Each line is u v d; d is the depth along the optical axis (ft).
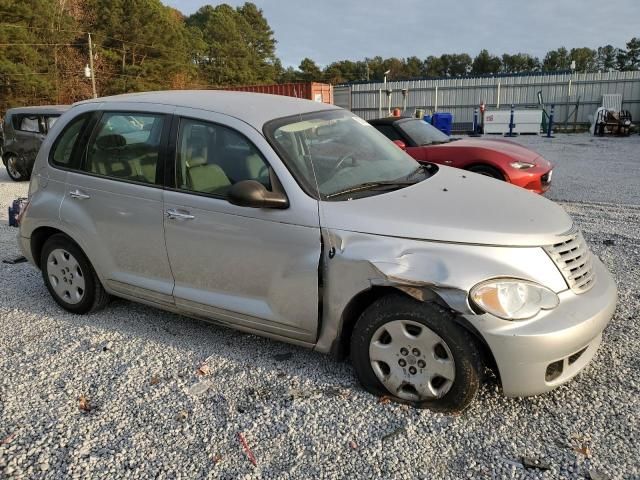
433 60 378.32
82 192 13.42
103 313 14.57
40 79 132.98
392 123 28.17
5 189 36.06
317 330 10.54
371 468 8.52
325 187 10.80
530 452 8.72
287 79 300.61
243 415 9.95
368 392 10.43
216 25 246.68
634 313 13.51
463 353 9.19
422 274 9.17
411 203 10.46
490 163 25.32
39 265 15.24
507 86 110.22
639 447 8.72
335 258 10.00
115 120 13.17
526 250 9.37
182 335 13.17
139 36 166.50
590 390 10.30
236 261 11.19
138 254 12.75
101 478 8.50
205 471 8.58
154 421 9.86
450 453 8.78
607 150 57.77
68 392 10.85
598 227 22.61
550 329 8.84
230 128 11.42
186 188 11.78
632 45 334.24
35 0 141.08
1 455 9.05
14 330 13.71
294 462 8.71
